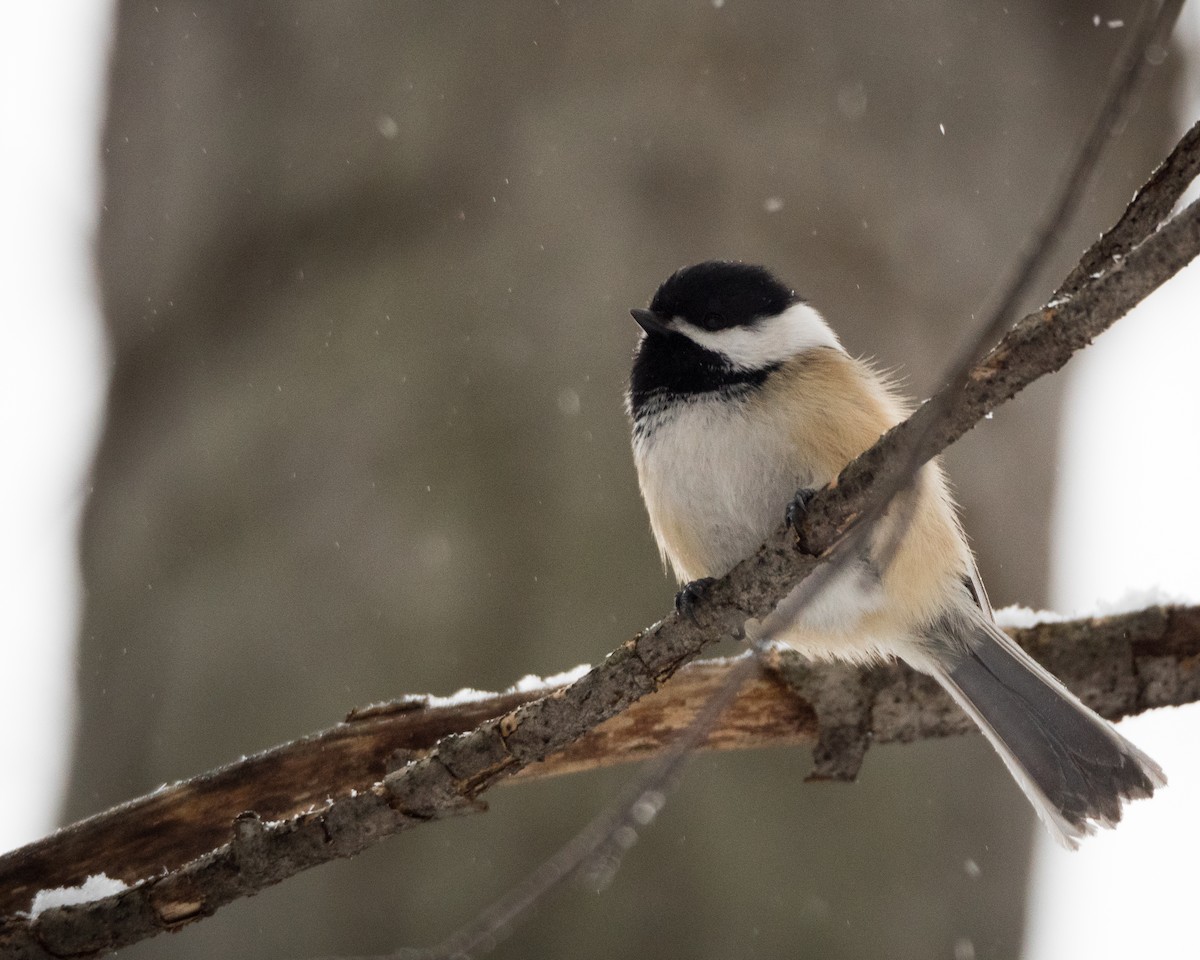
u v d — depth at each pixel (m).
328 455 9.76
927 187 10.40
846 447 7.13
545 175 10.18
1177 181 4.87
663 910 8.98
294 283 10.50
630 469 9.54
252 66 11.13
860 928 9.14
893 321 10.12
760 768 9.35
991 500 10.55
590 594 9.23
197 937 8.96
